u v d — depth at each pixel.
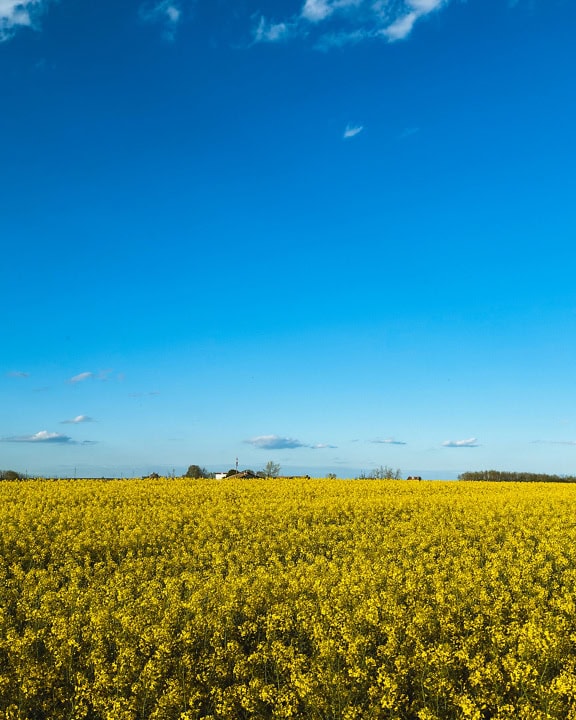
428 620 12.48
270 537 23.95
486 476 72.94
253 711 9.39
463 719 8.86
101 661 10.46
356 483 46.44
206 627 12.27
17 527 25.03
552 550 21.66
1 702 9.46
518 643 11.23
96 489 38.34
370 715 8.98
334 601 13.87
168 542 23.08
